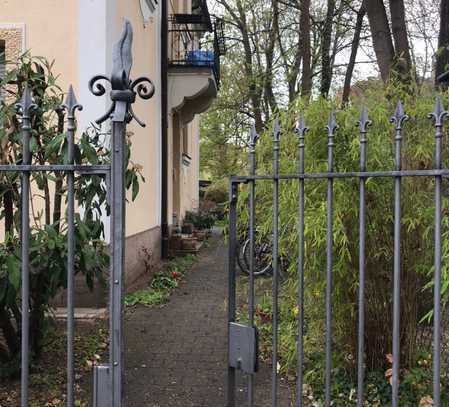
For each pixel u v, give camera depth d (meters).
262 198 3.51
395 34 6.77
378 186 3.18
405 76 3.72
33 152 3.38
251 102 19.44
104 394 2.32
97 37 6.18
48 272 3.53
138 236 7.89
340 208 3.11
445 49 5.86
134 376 4.13
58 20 6.25
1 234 5.59
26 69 3.69
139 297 6.71
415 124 3.22
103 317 5.61
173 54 11.01
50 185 5.09
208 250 12.25
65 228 3.74
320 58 14.89
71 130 2.31
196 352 4.71
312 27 14.70
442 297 2.84
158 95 9.67
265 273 5.34
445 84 3.45
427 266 3.19
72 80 6.21
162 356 4.60
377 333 3.51
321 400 3.55
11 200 3.55
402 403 3.34
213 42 10.87
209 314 6.12
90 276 3.86
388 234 3.25
